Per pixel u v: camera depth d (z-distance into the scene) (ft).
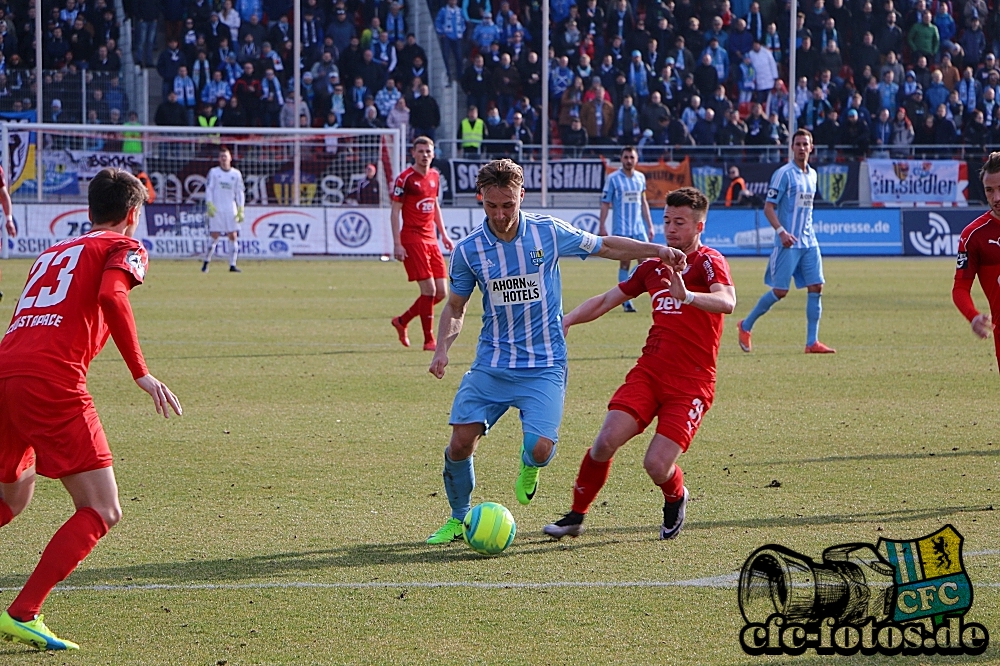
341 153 184.24
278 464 46.70
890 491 42.52
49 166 168.96
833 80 203.21
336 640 28.09
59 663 26.78
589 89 194.90
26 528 37.65
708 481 44.11
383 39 194.18
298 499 41.45
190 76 188.44
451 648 27.58
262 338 86.22
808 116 197.98
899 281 138.10
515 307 35.78
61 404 28.66
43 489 42.60
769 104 201.46
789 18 209.77
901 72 202.80
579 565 34.04
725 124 192.85
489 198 34.35
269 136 180.55
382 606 30.50
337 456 48.26
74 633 28.63
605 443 35.32
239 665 26.61
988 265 41.11
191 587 31.99
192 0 193.67
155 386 29.30
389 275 144.36
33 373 28.48
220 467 46.14
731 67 203.51
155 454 48.34
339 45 196.85
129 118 186.70
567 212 176.65
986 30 218.38
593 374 70.59
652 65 199.52
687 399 35.88
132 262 29.58
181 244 167.32
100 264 29.81
